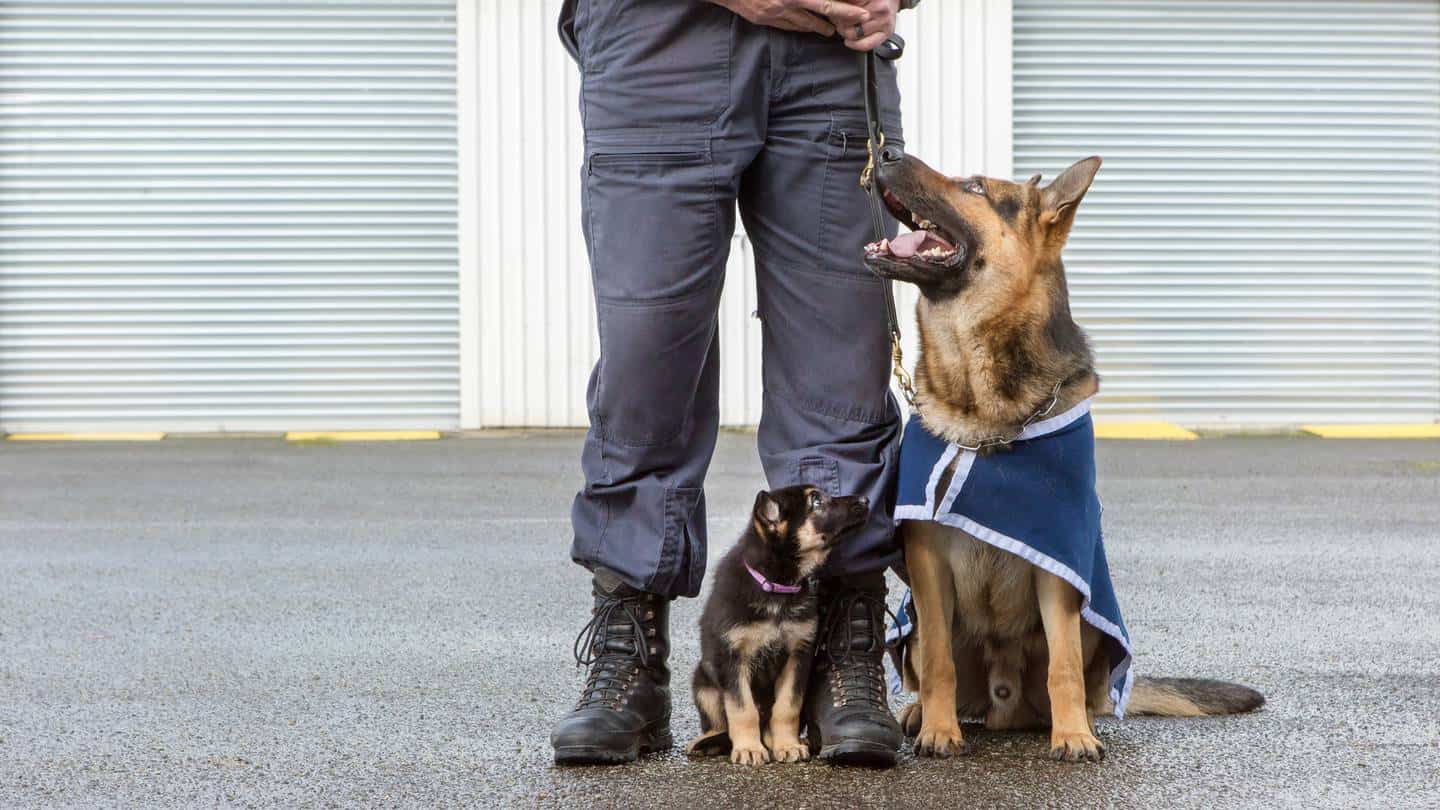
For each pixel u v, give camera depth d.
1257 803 3.15
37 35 13.20
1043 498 3.53
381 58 13.28
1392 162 13.71
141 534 7.45
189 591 5.91
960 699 4.00
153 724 3.91
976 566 3.67
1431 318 13.83
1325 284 13.77
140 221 13.35
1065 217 3.75
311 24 13.24
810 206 3.56
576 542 3.65
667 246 3.44
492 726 3.88
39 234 13.34
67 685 4.37
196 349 13.45
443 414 13.53
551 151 13.20
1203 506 8.45
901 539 3.71
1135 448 11.89
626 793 3.23
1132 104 13.56
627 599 3.61
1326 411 13.86
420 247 13.42
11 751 3.66
